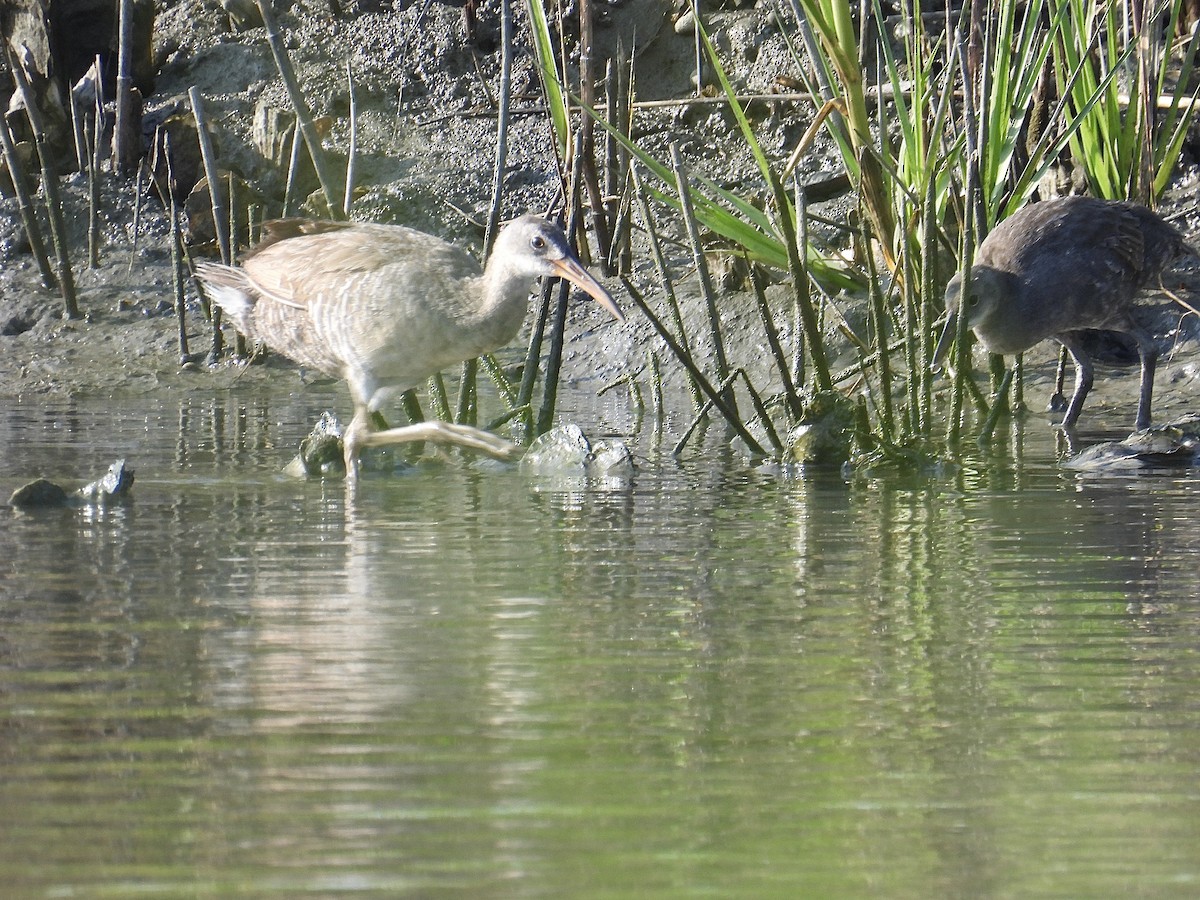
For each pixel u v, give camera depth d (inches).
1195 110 761.0
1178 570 352.5
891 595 330.6
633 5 860.0
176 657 283.3
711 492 463.5
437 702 257.8
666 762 231.1
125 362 729.6
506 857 198.7
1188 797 218.2
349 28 900.6
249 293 502.9
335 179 818.8
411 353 469.1
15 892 189.6
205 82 882.1
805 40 564.1
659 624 307.1
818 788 222.2
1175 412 623.5
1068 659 283.3
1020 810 213.8
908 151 619.8
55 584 339.3
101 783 223.5
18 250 808.3
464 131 848.3
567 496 456.8
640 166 802.2
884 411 527.2
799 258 524.1
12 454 523.2
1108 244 593.3
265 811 213.3
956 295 574.2
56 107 844.6
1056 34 682.8
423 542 386.9
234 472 494.9
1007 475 493.0
